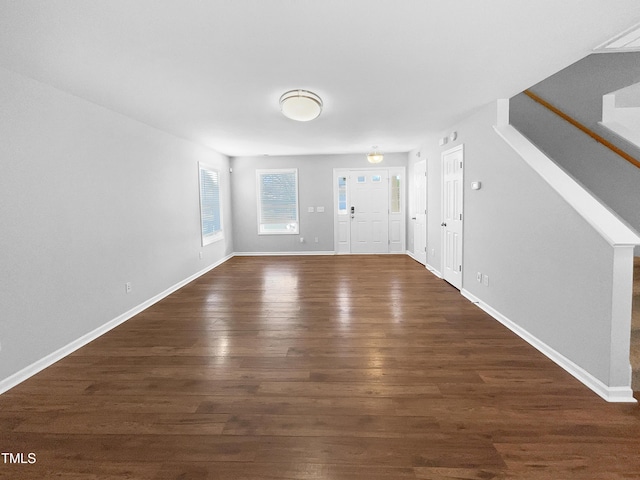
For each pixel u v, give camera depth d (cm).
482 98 360
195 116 409
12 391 239
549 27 212
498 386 238
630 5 187
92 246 339
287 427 198
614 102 373
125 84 296
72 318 311
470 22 205
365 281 547
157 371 266
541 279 291
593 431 190
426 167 628
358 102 367
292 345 312
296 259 754
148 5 180
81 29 203
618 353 217
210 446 183
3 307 246
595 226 225
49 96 290
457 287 492
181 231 538
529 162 305
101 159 355
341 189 802
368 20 201
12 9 180
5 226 249
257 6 184
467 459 171
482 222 403
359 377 254
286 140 586
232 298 466
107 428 199
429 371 261
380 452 177
